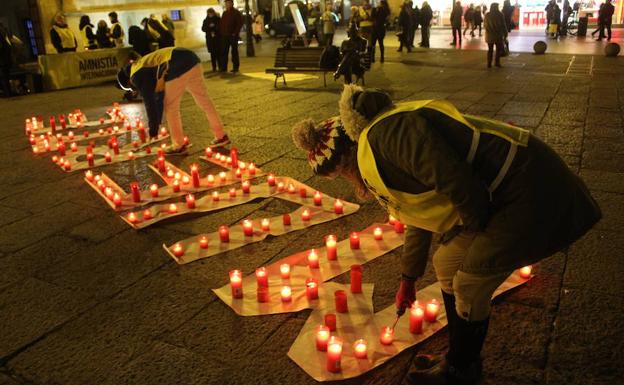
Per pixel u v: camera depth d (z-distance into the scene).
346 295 3.35
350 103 2.10
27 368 2.89
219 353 2.93
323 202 4.97
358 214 4.69
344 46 11.44
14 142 8.03
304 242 4.22
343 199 5.07
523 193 1.93
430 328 2.99
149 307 3.42
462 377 2.38
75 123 9.20
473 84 11.73
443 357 2.57
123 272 3.88
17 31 22.41
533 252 1.97
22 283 3.79
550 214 1.94
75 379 2.78
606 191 4.93
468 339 2.29
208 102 6.88
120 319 3.30
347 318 3.14
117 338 3.11
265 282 3.44
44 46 19.30
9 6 22.17
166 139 7.84
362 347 2.77
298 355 2.85
